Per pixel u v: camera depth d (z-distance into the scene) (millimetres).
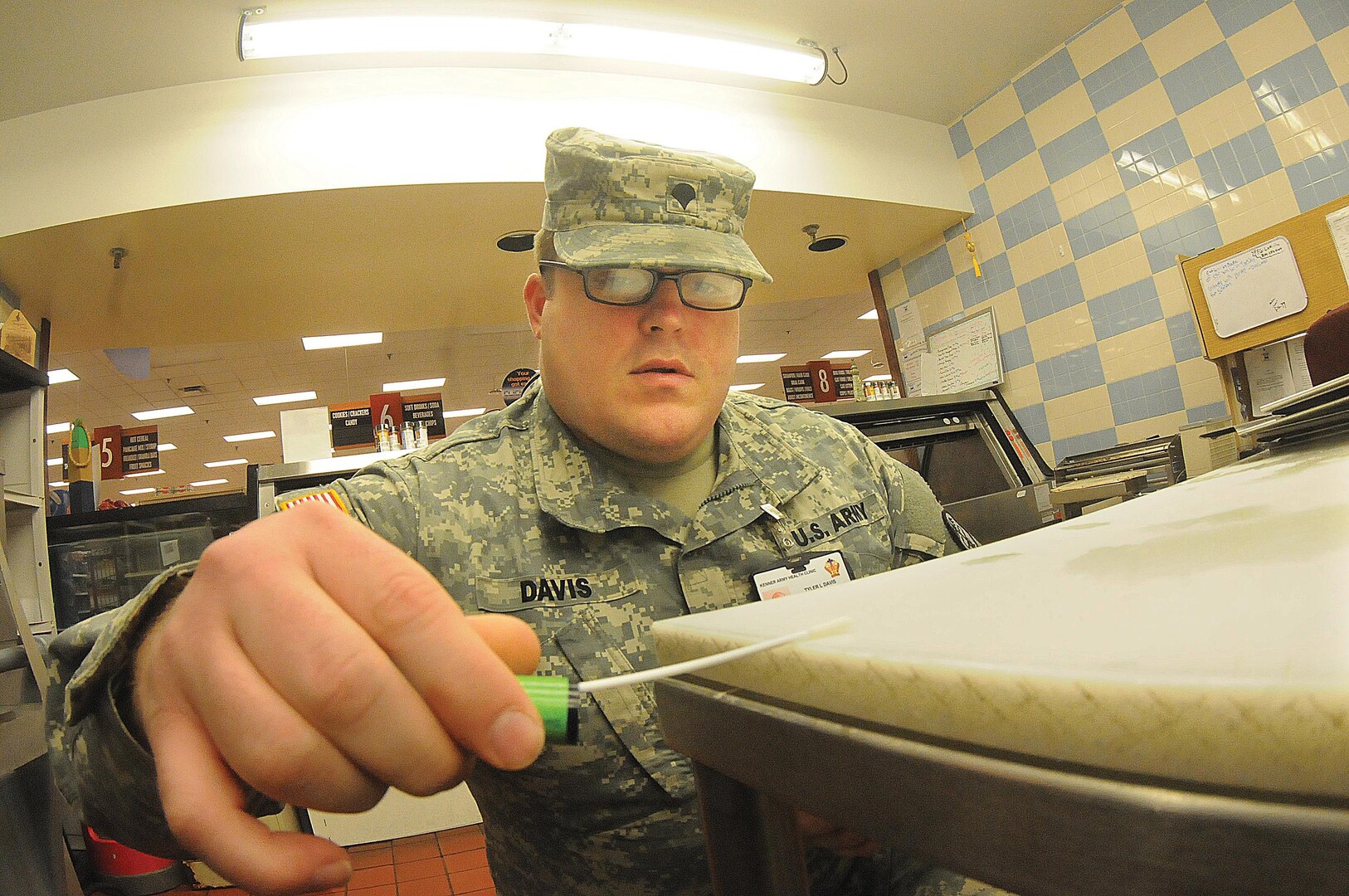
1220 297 2652
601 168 962
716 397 984
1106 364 3314
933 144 3824
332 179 2934
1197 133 3000
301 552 323
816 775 263
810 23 3102
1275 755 144
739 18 3023
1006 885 193
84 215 2863
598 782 802
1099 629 212
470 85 3102
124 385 7852
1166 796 158
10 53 2670
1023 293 3619
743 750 309
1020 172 3584
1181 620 199
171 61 2844
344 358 7934
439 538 920
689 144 3346
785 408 1292
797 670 277
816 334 9516
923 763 217
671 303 924
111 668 426
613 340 920
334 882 310
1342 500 301
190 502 2906
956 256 3912
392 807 2883
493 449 1055
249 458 12781
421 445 3643
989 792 197
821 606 375
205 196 2881
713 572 953
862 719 248
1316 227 2424
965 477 3049
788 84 3477
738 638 323
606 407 929
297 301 3891
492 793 866
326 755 298
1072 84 3352
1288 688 141
